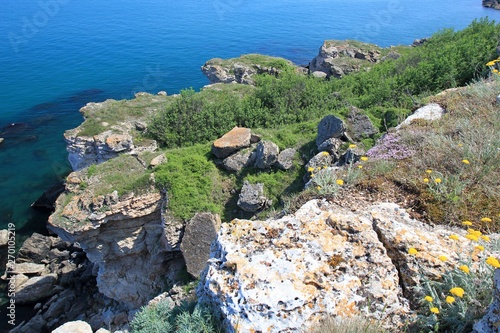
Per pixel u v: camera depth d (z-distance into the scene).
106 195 16.27
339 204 7.38
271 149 17.05
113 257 18.20
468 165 7.78
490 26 25.97
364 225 6.20
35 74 54.19
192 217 16.11
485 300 4.80
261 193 16.16
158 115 26.19
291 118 23.11
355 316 5.05
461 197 7.04
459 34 27.56
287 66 44.72
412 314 5.25
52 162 34.19
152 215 17.48
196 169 17.67
